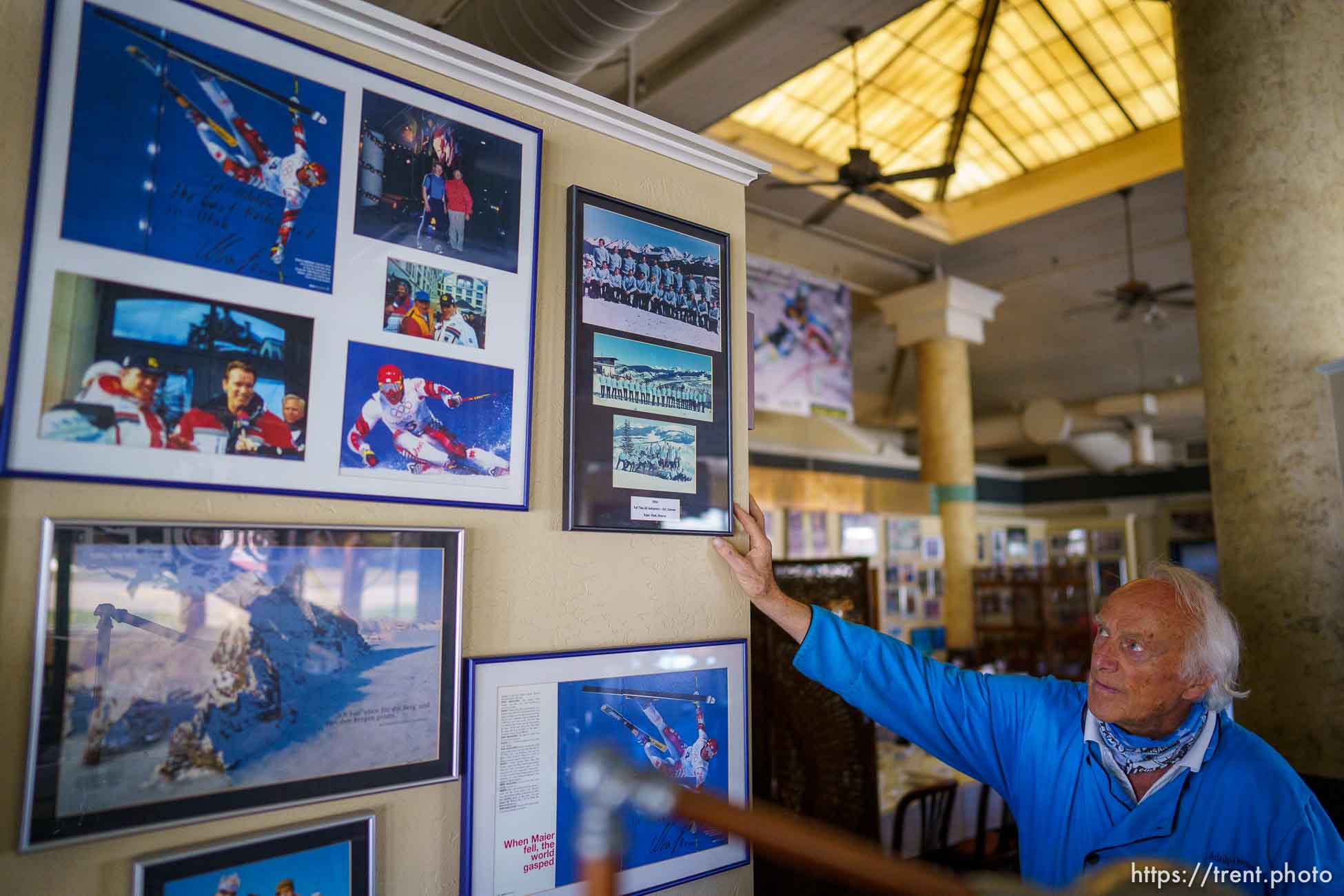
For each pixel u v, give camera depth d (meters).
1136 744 1.43
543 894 1.39
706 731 1.65
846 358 8.74
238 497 1.17
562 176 1.58
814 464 13.73
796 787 3.14
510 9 3.55
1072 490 16.69
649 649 1.58
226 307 1.15
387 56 1.36
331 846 1.19
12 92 1.04
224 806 1.10
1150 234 8.73
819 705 3.22
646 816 1.52
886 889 0.71
